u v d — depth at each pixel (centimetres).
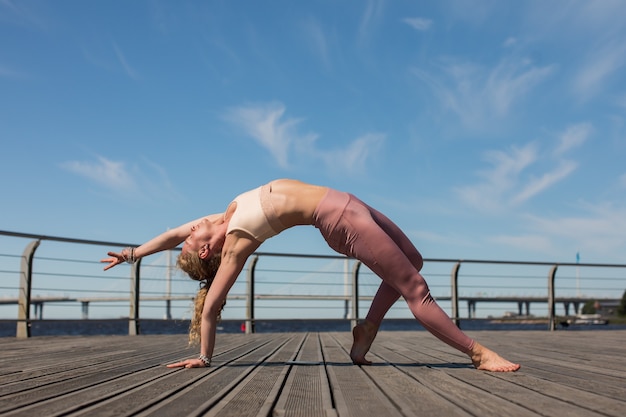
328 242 269
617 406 162
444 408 159
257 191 267
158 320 650
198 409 157
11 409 156
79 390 192
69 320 588
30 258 564
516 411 155
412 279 256
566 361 301
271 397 179
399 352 364
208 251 271
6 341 510
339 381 217
